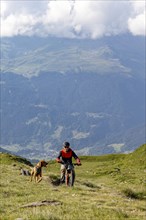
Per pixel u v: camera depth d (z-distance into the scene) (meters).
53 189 26.45
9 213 16.98
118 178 51.91
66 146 27.81
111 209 18.30
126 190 29.64
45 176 34.19
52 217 15.40
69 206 18.64
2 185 27.28
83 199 22.12
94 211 17.50
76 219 15.41
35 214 15.69
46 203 19.23
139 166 69.25
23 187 27.11
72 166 27.92
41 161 32.19
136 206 20.83
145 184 42.66
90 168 81.06
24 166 60.47
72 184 27.94
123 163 76.75
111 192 29.45
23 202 20.48
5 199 21.33
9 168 47.44
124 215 17.06
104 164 86.19
